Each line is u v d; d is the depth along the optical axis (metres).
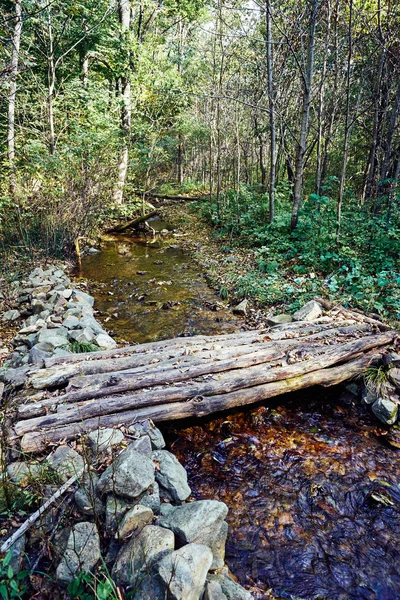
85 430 3.09
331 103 11.48
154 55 16.25
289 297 6.50
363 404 4.12
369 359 4.35
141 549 2.16
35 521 2.39
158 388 3.68
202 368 3.96
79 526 2.32
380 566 2.59
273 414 4.05
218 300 7.07
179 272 8.80
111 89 15.83
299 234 8.71
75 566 2.12
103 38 12.42
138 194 17.95
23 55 8.88
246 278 7.45
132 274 8.70
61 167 9.29
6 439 2.97
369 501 3.06
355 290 6.10
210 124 13.69
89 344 4.78
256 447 3.62
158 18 17.56
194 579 1.99
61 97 10.88
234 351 4.39
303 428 3.89
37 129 10.78
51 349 4.42
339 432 3.83
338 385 4.42
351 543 2.74
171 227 14.12
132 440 3.06
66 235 9.23
